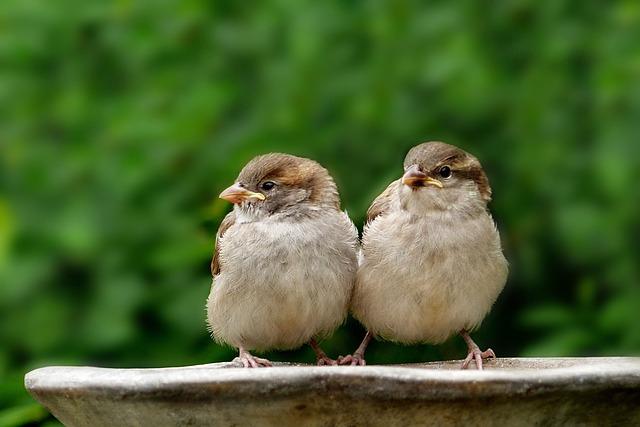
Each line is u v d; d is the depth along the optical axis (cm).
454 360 1063
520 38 1184
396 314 935
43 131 1191
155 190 1145
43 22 1199
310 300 919
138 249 1140
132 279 1131
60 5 1202
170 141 1144
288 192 938
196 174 1144
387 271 923
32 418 1066
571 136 1152
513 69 1176
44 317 1141
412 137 1152
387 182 1130
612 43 1137
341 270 933
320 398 692
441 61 1128
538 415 723
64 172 1155
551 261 1204
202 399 697
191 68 1195
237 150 1143
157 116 1159
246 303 920
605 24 1162
